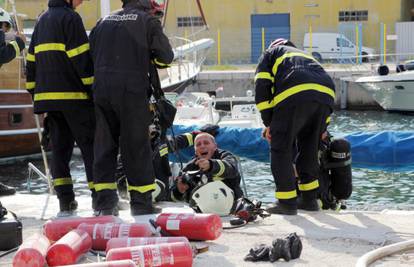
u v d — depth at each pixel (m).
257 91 8.33
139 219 7.65
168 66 8.08
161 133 8.45
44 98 8.29
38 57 8.33
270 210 8.29
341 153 9.04
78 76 8.30
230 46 58.47
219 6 58.12
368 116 37.00
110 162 8.01
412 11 58.00
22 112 21.14
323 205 9.12
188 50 33.62
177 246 5.56
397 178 15.60
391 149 9.43
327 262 5.96
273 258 6.00
